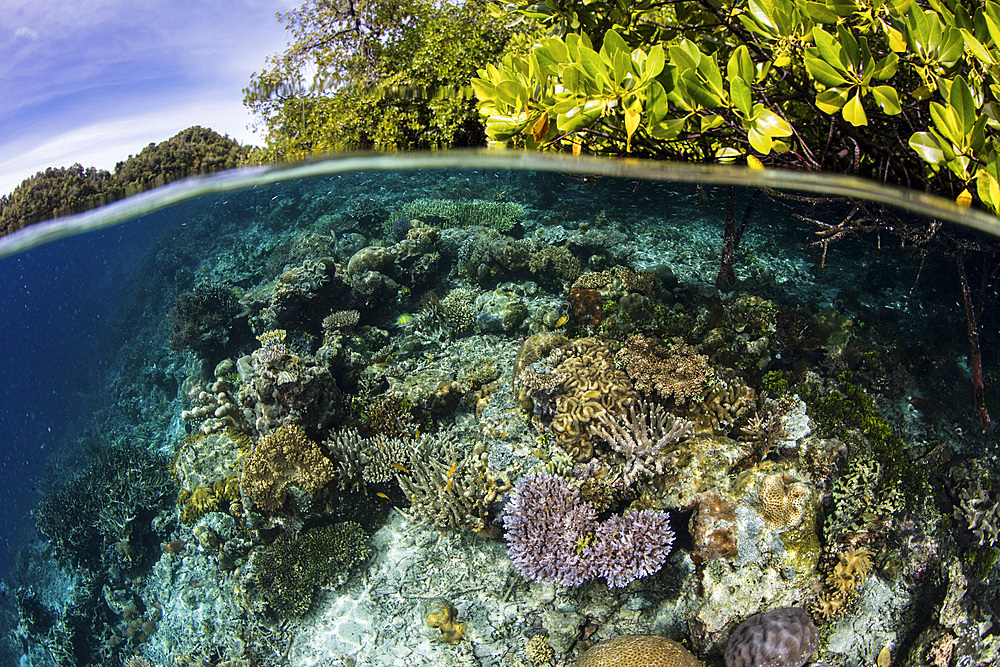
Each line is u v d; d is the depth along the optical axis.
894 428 1.31
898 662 1.16
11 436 5.87
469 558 1.33
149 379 2.54
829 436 1.25
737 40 1.12
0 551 2.84
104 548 1.94
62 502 2.14
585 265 1.78
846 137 1.09
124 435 2.37
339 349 1.68
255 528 1.52
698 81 0.95
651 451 1.21
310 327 1.91
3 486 4.90
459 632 1.24
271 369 1.51
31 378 6.09
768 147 0.94
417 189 2.28
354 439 1.50
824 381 1.35
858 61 0.89
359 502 1.49
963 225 1.05
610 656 1.06
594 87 0.96
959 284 1.34
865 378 1.36
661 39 1.18
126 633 1.79
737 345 1.40
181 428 2.14
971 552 1.25
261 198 2.57
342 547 1.42
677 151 1.17
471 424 1.48
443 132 1.98
